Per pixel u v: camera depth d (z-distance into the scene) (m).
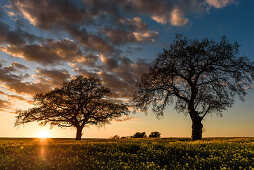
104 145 16.17
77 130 34.81
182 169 9.18
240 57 23.14
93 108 35.47
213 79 23.75
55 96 33.59
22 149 15.11
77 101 34.81
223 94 23.03
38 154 13.03
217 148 13.41
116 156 12.03
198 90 24.41
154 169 8.87
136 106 26.19
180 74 24.89
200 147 13.90
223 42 23.38
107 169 9.18
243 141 19.28
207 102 22.50
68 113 34.47
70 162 10.53
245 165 9.08
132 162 10.80
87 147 15.23
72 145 16.62
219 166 9.28
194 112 23.69
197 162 9.91
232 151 11.75
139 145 15.47
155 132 41.81
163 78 24.83
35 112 32.28
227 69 23.53
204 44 23.61
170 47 25.17
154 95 25.84
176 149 13.23
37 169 9.48
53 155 12.66
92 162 10.45
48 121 33.97
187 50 24.00
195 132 23.44
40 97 32.91
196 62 24.11
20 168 9.66
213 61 23.38
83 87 35.28
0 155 12.73
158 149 13.92
